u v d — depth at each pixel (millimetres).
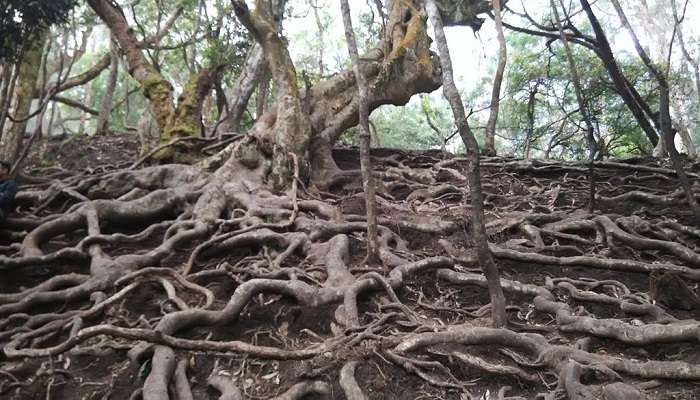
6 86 9031
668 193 10039
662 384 4637
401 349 5023
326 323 5734
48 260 6699
